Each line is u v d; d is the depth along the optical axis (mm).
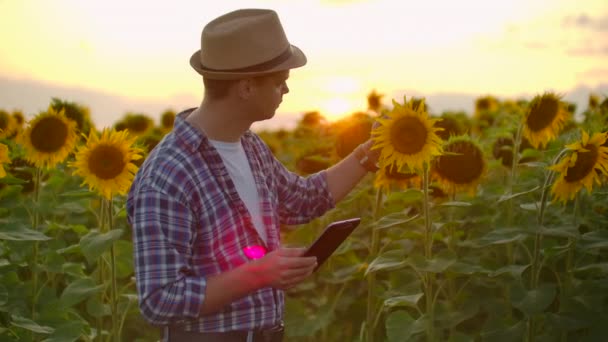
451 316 4258
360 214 5828
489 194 5031
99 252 3824
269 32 2834
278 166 3377
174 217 2693
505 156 5664
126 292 5535
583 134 3695
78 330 4160
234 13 2932
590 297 4109
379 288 5082
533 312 3750
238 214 2830
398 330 4117
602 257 4672
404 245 5094
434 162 4512
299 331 5051
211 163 2820
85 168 4164
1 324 4215
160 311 2594
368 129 5434
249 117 2918
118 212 4332
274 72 2822
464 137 4535
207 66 2871
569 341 4363
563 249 4027
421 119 3600
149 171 2766
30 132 5008
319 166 6156
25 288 4609
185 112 3053
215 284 2615
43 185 5664
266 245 2934
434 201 5258
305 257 2650
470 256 4867
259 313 2854
